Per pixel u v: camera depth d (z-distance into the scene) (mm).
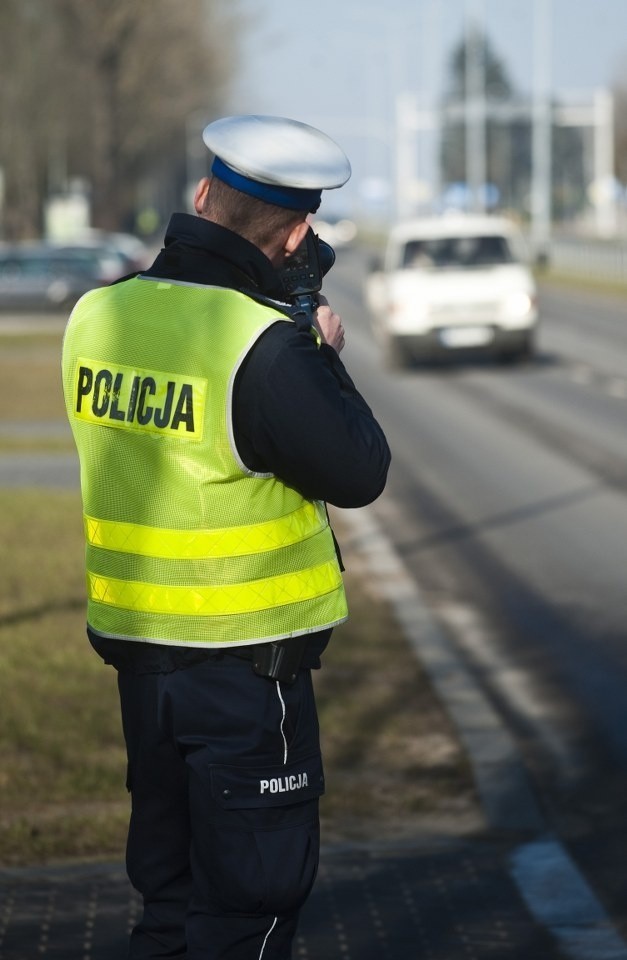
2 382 29531
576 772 7543
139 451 3717
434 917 5547
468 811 6887
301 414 3516
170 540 3684
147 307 3762
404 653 9680
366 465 3564
